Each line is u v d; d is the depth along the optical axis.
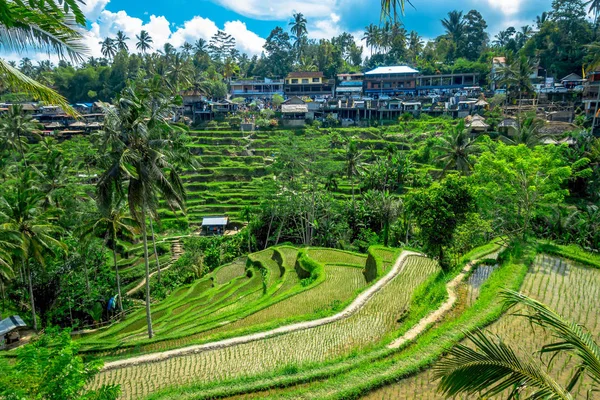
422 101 92.62
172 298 40.44
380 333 20.48
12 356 20.77
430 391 12.84
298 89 111.12
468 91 93.69
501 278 21.09
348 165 55.28
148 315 25.52
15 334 31.30
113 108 23.72
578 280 20.84
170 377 17.55
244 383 15.18
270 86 115.50
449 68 103.25
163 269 48.62
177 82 89.12
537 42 94.06
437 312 19.88
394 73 104.06
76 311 38.31
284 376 15.26
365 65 134.62
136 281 45.84
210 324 25.31
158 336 25.34
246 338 20.61
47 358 10.25
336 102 92.75
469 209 25.77
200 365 18.44
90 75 119.50
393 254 34.56
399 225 51.56
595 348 7.18
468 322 16.47
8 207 30.89
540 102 80.81
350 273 34.12
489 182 29.52
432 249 26.38
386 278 28.02
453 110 83.75
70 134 88.81
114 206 34.38
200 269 47.94
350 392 12.81
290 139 58.56
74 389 9.91
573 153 50.84
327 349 19.09
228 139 81.69
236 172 72.38
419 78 103.00
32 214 32.62
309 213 54.56
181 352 19.61
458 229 27.14
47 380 9.86
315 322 22.06
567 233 36.09
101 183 22.58
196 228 60.66
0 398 8.84
